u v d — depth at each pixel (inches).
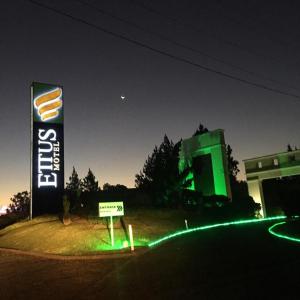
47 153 1197.1
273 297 351.9
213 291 388.2
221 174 1280.8
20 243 822.5
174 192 1208.2
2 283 502.0
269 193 1601.9
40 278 513.3
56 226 888.9
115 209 706.8
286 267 473.1
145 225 872.9
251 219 1214.9
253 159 1630.2
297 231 794.2
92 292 425.4
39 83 1234.6
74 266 571.2
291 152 1530.5
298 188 1283.2
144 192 1336.1
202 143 1357.0
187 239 738.2
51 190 1179.3
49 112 1227.9
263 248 612.4
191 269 496.7
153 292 404.5
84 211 1079.0
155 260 567.2
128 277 479.5
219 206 1181.1
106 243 710.5
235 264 509.7
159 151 1320.1
